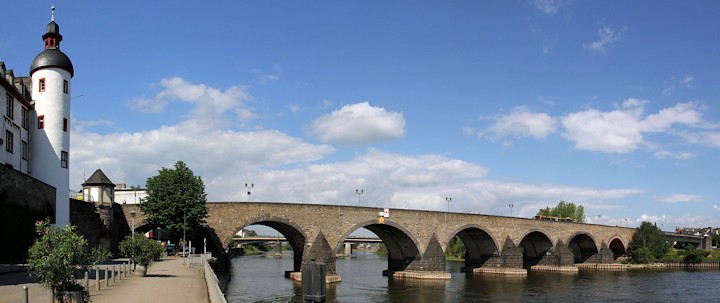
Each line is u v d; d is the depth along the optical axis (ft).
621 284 294.25
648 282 307.37
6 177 156.76
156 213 247.09
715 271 411.34
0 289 100.68
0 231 150.30
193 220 249.34
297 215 270.67
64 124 216.95
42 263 75.46
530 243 415.85
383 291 243.60
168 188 247.50
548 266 402.31
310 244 273.95
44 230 80.59
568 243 406.62
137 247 142.92
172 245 302.25
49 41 222.89
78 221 220.84
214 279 87.40
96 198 247.29
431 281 294.46
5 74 195.31
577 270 395.34
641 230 488.02
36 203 181.06
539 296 236.63
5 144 183.93
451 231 327.88
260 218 260.01
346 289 249.96
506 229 362.74
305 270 40.40
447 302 212.84
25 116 206.28
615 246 482.69
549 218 433.48
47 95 214.07
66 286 78.69
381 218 297.33
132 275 145.28
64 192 211.41
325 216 279.28
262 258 595.88
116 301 92.38
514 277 330.75
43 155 209.97
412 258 321.73
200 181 255.50
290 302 190.70
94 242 230.89
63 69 219.20
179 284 122.52
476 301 217.56
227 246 252.21
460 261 508.53
